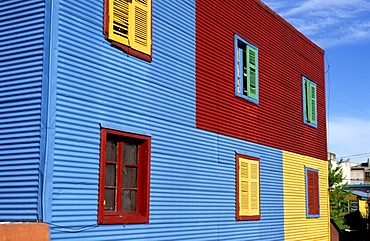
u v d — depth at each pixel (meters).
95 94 9.14
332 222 21.28
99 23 9.45
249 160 14.05
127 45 9.99
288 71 16.95
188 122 11.70
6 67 8.72
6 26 8.84
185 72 11.76
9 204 8.29
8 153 8.45
